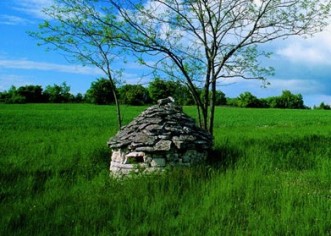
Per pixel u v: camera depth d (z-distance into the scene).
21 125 37.47
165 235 7.65
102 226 8.14
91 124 40.59
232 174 11.41
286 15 14.63
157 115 13.32
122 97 19.91
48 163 14.74
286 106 131.25
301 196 9.58
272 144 17.19
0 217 8.48
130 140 12.68
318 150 16.12
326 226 7.92
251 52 15.30
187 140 12.62
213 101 15.56
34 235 7.59
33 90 123.94
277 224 7.90
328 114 70.50
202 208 8.90
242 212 8.80
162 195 9.82
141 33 14.24
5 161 14.83
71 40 15.15
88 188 10.97
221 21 14.80
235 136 22.12
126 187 10.72
